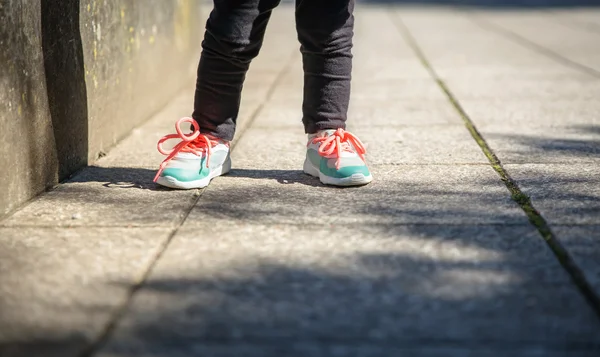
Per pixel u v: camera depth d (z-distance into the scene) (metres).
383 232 2.07
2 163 2.20
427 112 3.74
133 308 1.65
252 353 1.47
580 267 1.82
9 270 1.83
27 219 2.20
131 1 3.38
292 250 1.95
